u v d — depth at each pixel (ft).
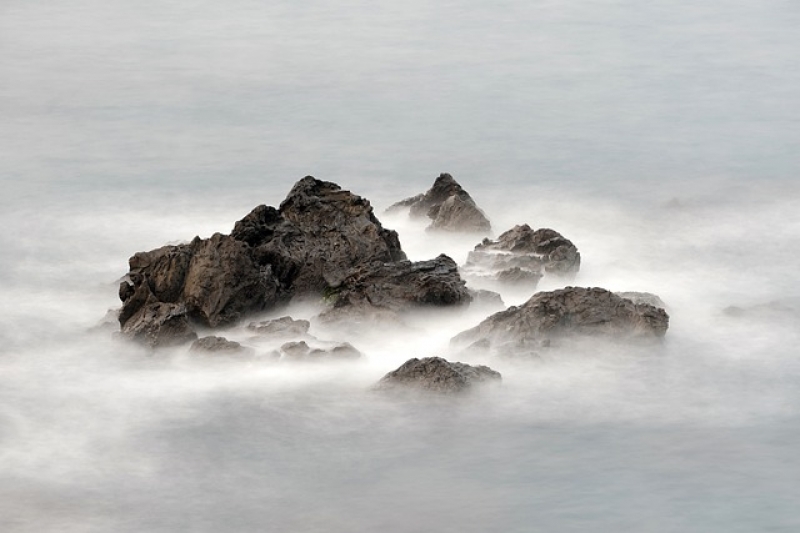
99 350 334.85
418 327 337.52
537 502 270.67
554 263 368.07
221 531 260.83
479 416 302.04
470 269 368.89
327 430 297.33
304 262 351.05
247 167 495.41
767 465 284.61
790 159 502.79
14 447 291.38
